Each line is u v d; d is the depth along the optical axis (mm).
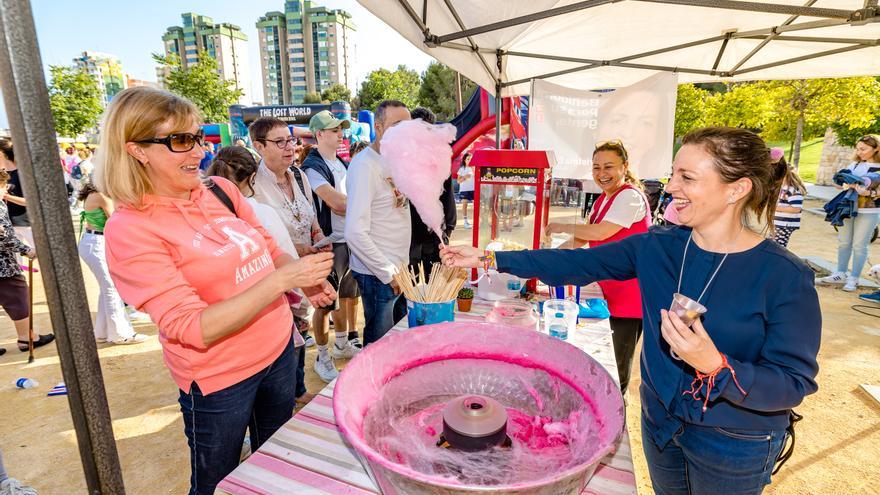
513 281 2115
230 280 1284
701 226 1108
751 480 1118
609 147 2344
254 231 1453
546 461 837
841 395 3059
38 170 560
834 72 3574
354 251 2330
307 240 2852
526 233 2162
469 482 771
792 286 979
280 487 996
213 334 1058
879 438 2615
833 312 4496
